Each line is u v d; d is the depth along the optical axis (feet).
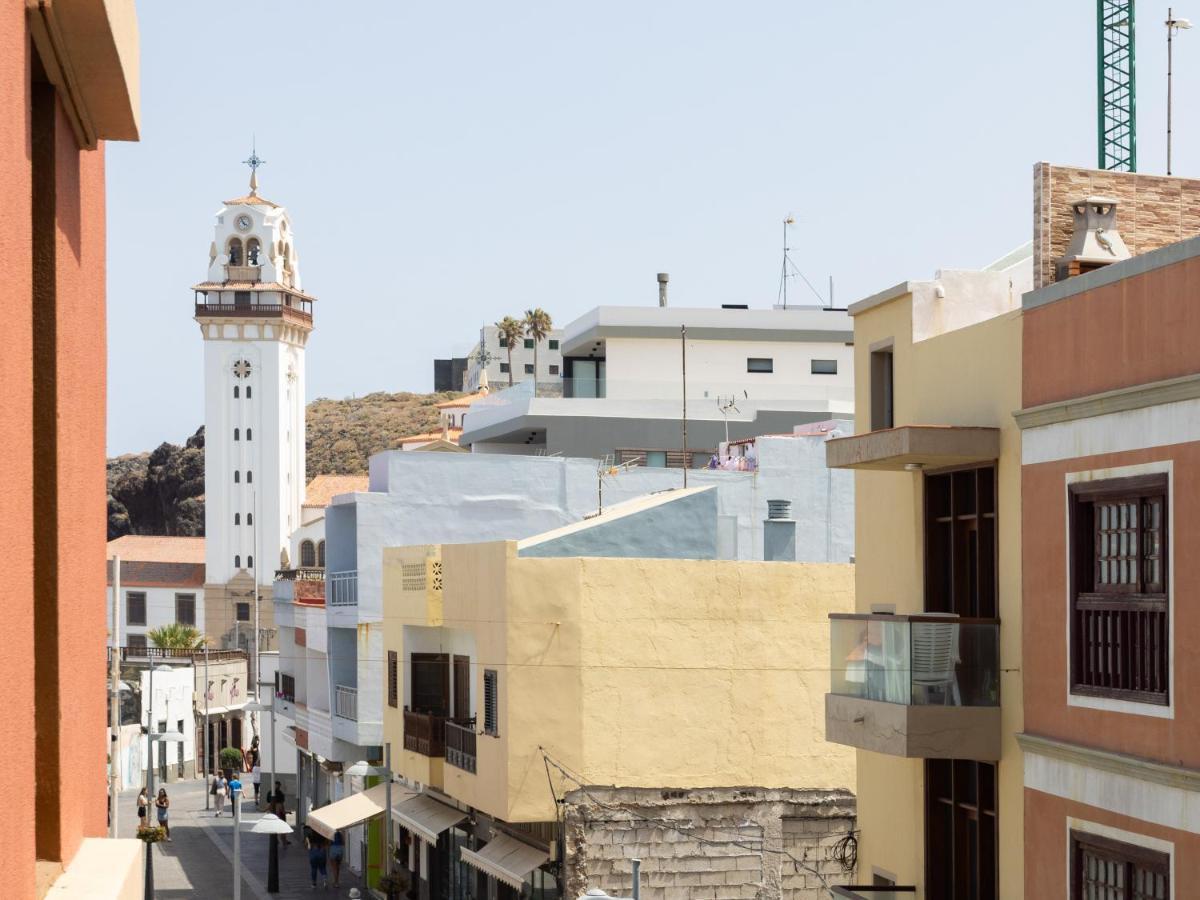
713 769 136.98
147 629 645.10
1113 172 89.04
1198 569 59.00
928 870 86.22
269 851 233.55
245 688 451.53
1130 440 64.59
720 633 137.90
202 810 326.03
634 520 153.48
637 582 136.98
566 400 284.20
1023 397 75.31
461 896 163.84
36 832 33.40
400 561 172.35
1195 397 59.72
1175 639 60.54
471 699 156.15
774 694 138.51
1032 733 72.90
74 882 32.14
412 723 165.68
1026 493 73.82
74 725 35.73
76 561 36.01
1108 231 87.10
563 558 136.36
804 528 204.85
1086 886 68.18
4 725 24.79
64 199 33.81
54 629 33.06
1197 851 58.90
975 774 82.33
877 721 80.74
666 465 280.51
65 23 30.45
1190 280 61.00
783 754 138.21
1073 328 70.49
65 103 33.96
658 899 134.51
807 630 139.54
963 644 78.02
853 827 137.80
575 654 135.54
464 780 148.46
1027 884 73.20
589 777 135.13
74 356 35.29
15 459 25.95
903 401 90.02
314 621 231.09
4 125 24.45
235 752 360.89
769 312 306.76
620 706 135.95
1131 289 65.46
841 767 139.23
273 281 651.25
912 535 88.84
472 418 315.17
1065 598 69.92
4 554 24.75
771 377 306.96
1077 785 68.54
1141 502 63.67
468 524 206.39
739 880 135.85
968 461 81.51
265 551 645.10
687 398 296.92
